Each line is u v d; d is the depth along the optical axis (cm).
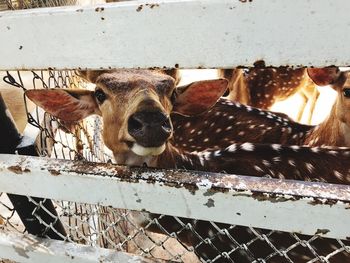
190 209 28
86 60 24
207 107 49
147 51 22
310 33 19
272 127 80
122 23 22
